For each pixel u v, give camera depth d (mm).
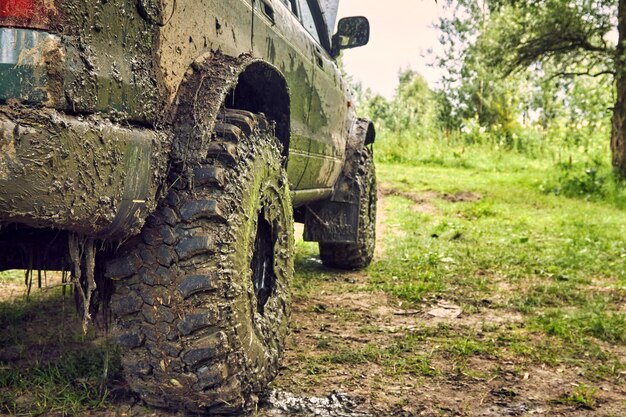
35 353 3195
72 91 1789
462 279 5555
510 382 3166
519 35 14367
